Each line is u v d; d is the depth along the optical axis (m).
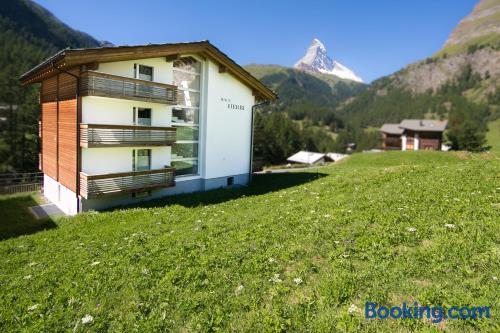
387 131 82.62
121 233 12.00
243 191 20.97
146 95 17.98
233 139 24.34
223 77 23.00
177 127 21.39
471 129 69.50
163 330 5.73
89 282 7.73
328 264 7.37
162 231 11.73
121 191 17.66
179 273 7.67
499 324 4.71
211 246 9.25
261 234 9.78
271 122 94.69
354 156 38.47
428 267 6.57
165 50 18.69
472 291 5.61
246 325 5.57
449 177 13.98
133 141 17.83
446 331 4.80
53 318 6.36
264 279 7.02
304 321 5.47
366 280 6.38
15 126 44.81
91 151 17.36
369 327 5.07
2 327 6.29
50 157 21.64
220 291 6.74
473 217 8.86
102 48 16.09
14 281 8.39
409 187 12.96
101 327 5.98
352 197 12.70
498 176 13.06
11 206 20.88
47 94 21.38
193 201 18.25
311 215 11.03
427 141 73.50
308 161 85.56
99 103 17.27
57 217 17.12
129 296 6.95
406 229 8.57
